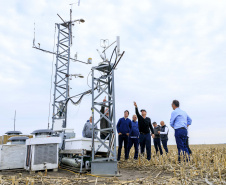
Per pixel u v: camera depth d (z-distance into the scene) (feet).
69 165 27.99
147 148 31.19
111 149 26.68
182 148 24.72
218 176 18.31
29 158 25.26
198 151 37.47
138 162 29.12
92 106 26.40
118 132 32.86
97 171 23.43
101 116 26.53
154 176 20.61
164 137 40.01
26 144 26.63
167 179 18.31
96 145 26.32
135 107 31.60
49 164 25.30
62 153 30.32
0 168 25.94
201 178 18.06
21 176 21.54
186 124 25.11
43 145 25.35
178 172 21.24
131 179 20.13
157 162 28.09
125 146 33.14
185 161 24.08
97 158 26.68
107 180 19.66
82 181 19.31
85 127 31.73
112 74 26.50
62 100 48.42
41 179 19.58
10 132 35.58
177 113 25.27
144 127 31.55
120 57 24.43
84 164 25.61
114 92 26.00
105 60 26.96
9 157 26.73
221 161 24.89
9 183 17.63
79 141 25.81
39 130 27.25
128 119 33.32
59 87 51.13
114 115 25.36
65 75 51.11
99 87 27.07
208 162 22.25
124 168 27.32
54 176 21.76
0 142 36.29
